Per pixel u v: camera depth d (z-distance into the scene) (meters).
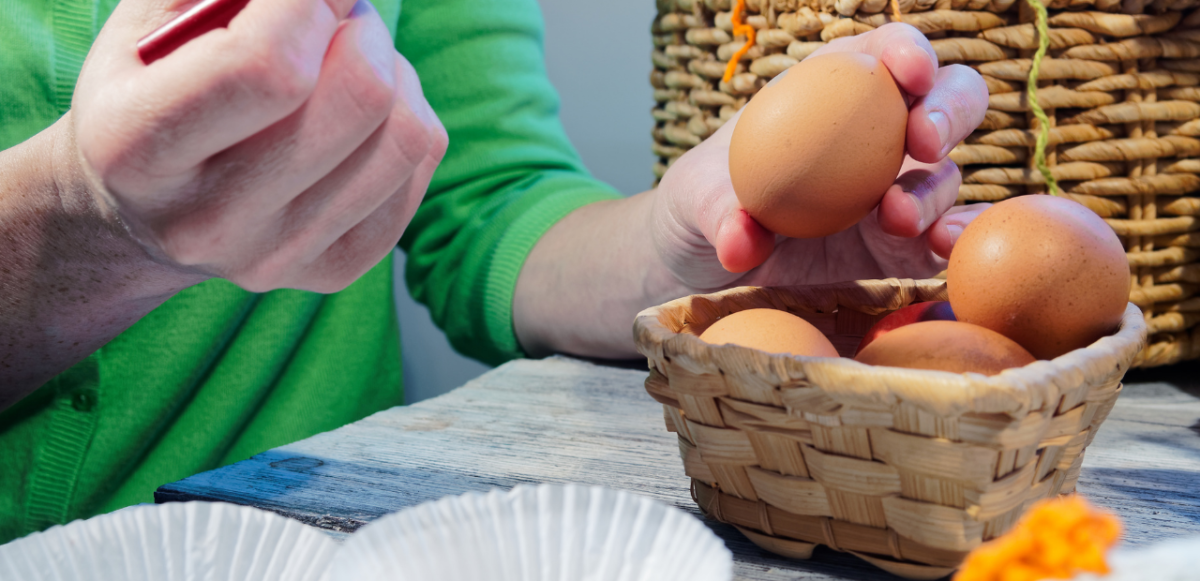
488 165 0.78
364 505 0.44
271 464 0.47
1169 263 0.54
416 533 0.36
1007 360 0.39
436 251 0.79
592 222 0.66
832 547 0.40
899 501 0.38
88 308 0.47
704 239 0.52
